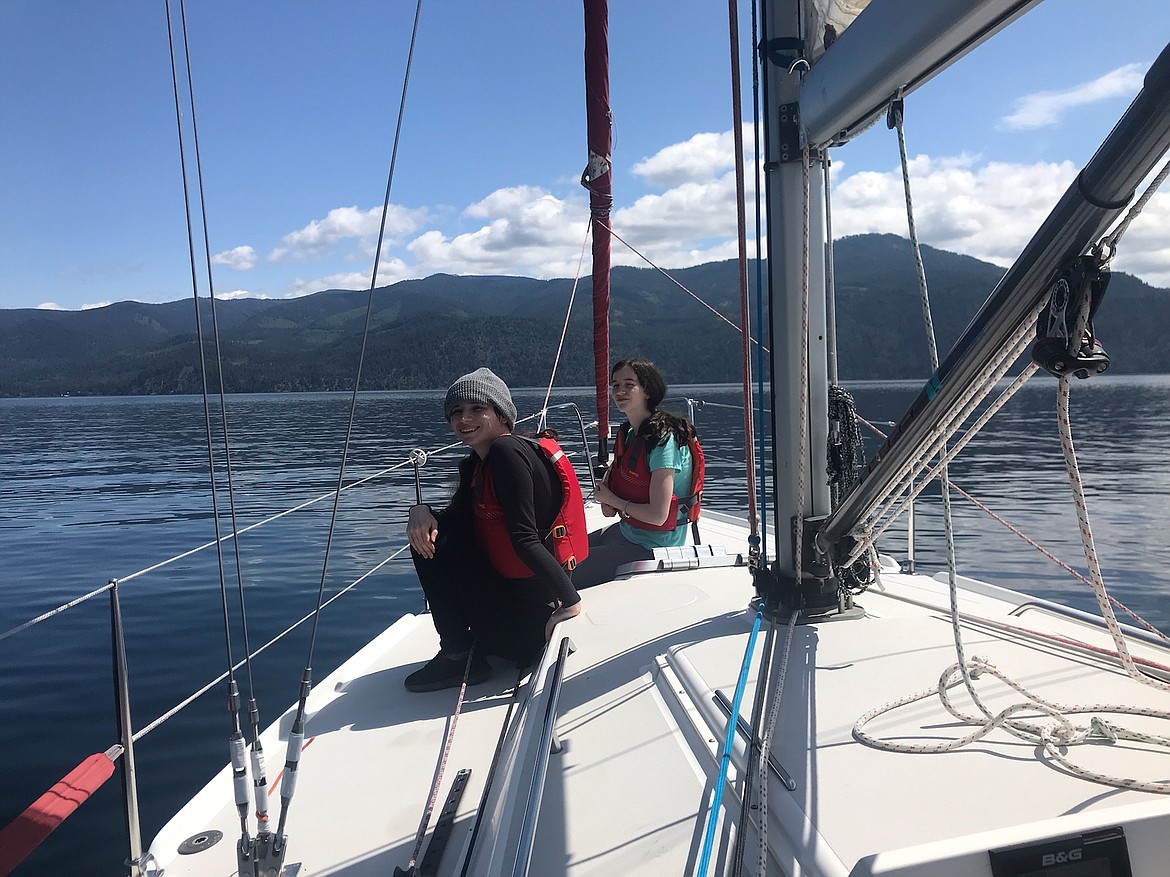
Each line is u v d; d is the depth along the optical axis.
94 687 4.59
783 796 1.12
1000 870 0.87
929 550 7.78
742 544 3.73
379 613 6.06
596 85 3.24
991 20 0.94
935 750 1.19
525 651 2.25
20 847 1.25
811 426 1.83
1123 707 1.25
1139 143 0.80
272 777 1.78
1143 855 0.91
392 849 1.47
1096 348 0.97
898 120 1.22
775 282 1.80
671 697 1.59
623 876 1.12
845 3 1.43
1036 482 12.82
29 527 12.01
